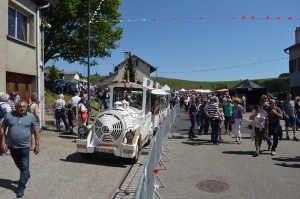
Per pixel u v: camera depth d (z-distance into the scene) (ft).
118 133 23.85
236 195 17.57
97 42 77.05
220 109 42.24
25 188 17.39
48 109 51.49
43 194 16.67
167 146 32.89
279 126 28.53
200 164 24.95
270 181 20.30
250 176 21.47
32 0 39.11
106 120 24.00
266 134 29.14
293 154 29.12
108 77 177.17
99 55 82.94
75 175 20.58
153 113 38.06
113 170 22.41
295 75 86.12
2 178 18.85
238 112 35.29
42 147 28.50
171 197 17.10
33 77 40.34
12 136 16.31
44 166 22.35
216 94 148.77
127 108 27.63
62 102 37.63
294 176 21.53
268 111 28.60
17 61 35.65
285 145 34.04
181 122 61.93
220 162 25.70
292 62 88.33
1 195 16.16
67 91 89.76
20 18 37.76
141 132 27.48
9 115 16.69
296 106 43.98
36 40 40.32
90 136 24.52
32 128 17.42
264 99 28.91
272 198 17.16
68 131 37.81
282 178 21.02
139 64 173.17
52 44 76.79
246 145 34.14
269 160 26.55
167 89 108.06
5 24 32.55
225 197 17.21
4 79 32.30
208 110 35.40
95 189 17.94
